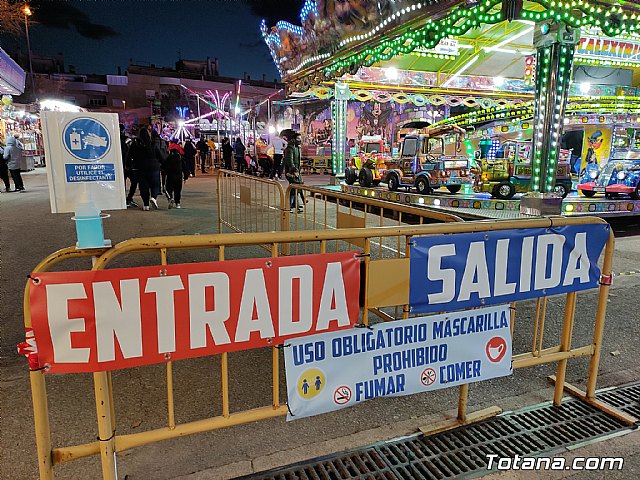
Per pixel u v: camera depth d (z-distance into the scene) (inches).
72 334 76.3
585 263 117.9
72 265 243.0
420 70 667.4
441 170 460.4
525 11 288.8
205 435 108.8
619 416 117.9
